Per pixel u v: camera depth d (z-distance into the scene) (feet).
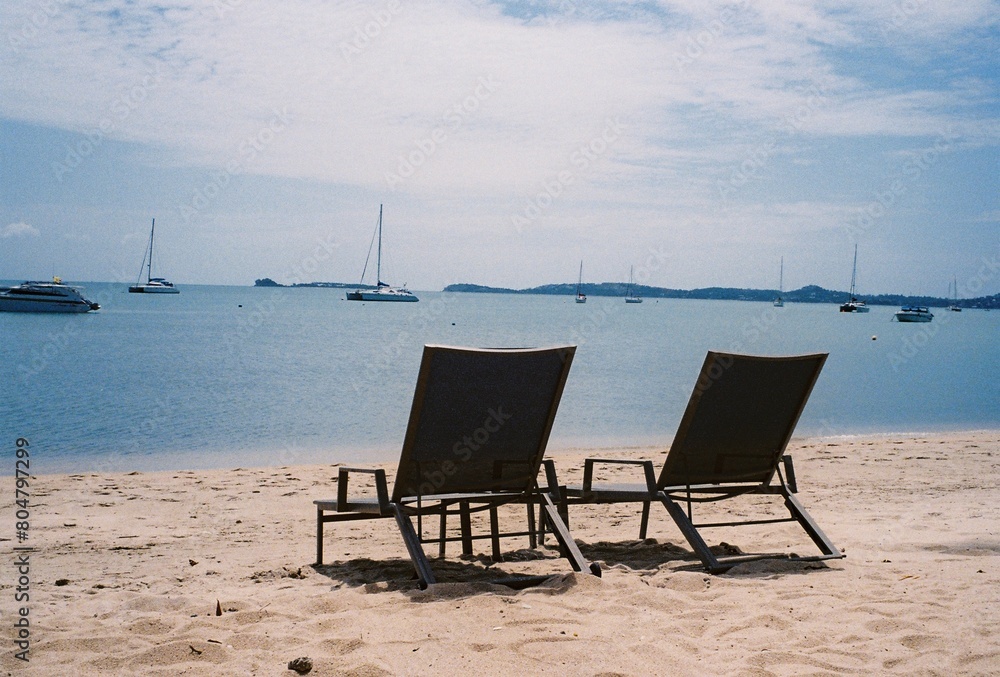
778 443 19.03
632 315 326.03
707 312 426.51
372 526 23.49
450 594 14.48
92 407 56.08
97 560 19.01
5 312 213.46
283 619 13.12
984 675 10.89
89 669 11.02
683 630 12.67
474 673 10.80
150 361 93.09
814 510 25.31
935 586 15.34
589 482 18.84
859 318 361.30
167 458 39.09
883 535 20.95
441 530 18.70
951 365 111.34
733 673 10.89
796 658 11.46
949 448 41.34
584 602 14.02
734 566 17.19
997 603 14.08
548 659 11.30
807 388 18.62
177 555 19.58
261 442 43.83
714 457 18.60
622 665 11.12
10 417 51.37
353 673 10.78
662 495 18.08
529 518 19.75
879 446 42.16
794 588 15.38
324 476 32.81
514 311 343.87
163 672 10.91
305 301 442.09
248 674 10.84
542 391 16.76
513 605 13.70
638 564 17.98
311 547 20.56
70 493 28.58
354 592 14.88
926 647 11.98
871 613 13.60
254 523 23.79
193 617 13.30
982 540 20.13
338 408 57.11
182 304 344.90
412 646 11.78
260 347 118.73
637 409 59.41
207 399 61.11
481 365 15.88
